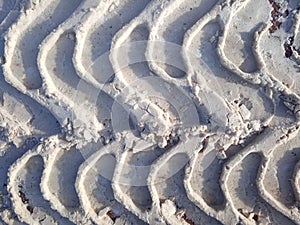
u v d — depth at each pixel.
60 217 0.40
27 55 0.40
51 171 0.40
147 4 0.40
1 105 0.40
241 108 0.39
